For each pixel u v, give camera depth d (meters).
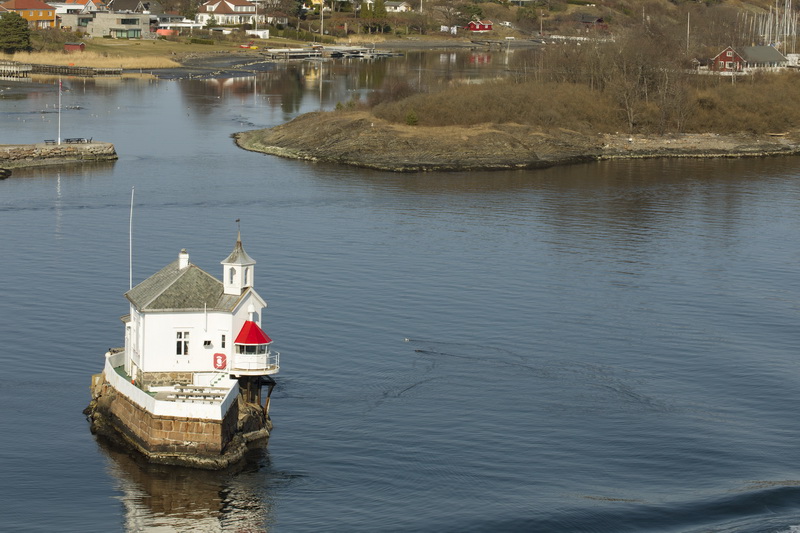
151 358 105.75
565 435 114.94
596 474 106.50
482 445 111.75
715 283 174.12
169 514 96.00
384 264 178.88
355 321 148.50
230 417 104.56
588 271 178.75
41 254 179.12
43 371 126.81
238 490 99.75
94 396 115.75
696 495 102.12
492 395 124.94
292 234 198.88
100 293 157.38
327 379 128.00
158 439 101.19
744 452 111.88
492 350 139.50
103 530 92.94
